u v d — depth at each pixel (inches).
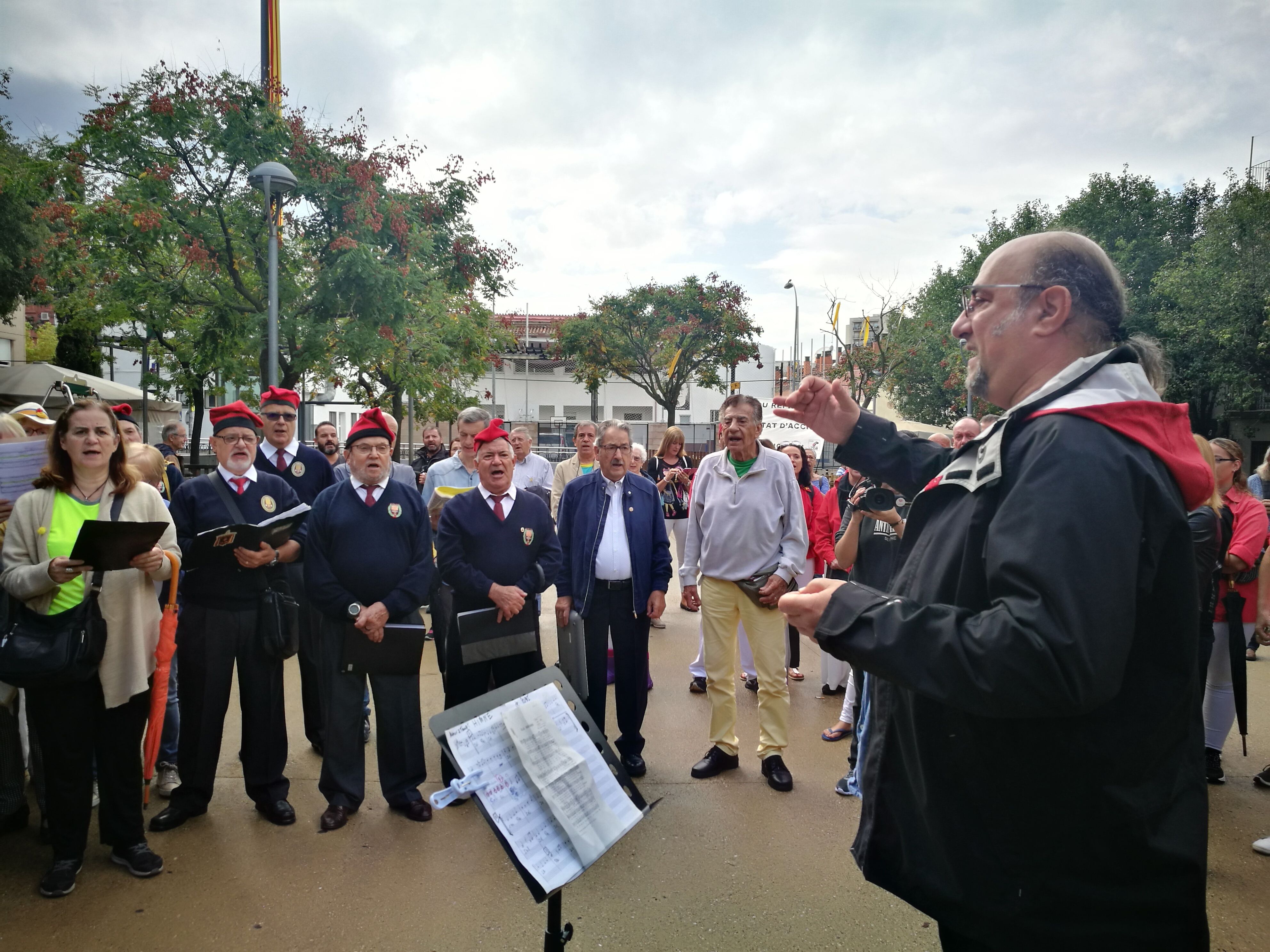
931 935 110.7
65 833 119.8
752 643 161.3
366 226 460.4
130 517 125.3
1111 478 45.2
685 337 1047.0
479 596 152.3
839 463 74.7
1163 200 844.6
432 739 185.5
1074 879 48.7
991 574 46.3
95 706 122.3
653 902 118.3
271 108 445.1
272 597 143.3
